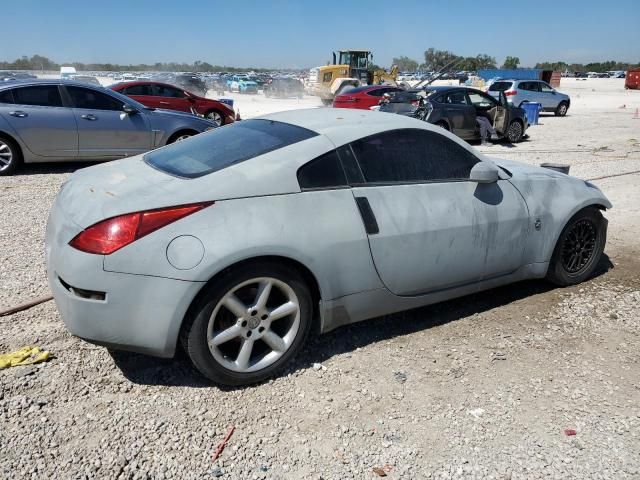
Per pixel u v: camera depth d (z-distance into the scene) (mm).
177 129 9445
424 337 3605
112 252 2598
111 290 2617
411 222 3332
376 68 35469
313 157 3105
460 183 3633
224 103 17359
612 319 3934
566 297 4281
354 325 3725
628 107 30609
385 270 3279
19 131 8234
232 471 2391
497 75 49906
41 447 2461
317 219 3002
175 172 3055
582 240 4406
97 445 2494
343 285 3152
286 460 2467
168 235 2662
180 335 2805
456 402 2926
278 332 3129
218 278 2756
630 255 5297
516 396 2996
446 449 2574
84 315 2666
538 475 2430
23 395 2812
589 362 3365
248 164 3010
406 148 3480
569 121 21734
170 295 2654
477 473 2432
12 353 3178
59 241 2779
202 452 2490
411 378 3131
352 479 2373
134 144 9109
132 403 2805
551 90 24141
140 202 2715
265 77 60094
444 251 3502
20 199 6891
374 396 2951
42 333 3441
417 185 3439
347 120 3510
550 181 4160
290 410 2816
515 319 3895
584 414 2859
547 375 3209
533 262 4074
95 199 2857
